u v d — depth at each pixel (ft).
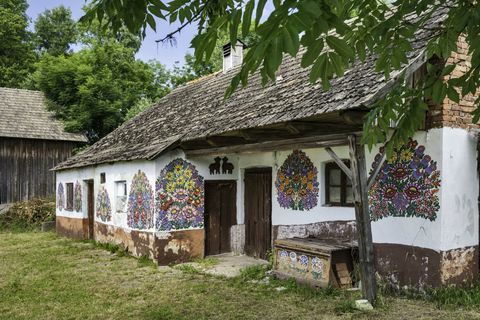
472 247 24.36
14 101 80.64
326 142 24.18
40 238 54.49
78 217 52.75
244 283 28.35
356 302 21.58
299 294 24.93
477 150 24.61
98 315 22.58
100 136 88.38
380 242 25.71
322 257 25.45
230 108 35.86
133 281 30.07
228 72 50.11
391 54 11.97
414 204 24.08
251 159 37.32
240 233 39.04
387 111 12.73
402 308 21.57
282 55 6.20
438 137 23.22
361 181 22.02
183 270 33.24
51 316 22.59
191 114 43.14
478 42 10.64
